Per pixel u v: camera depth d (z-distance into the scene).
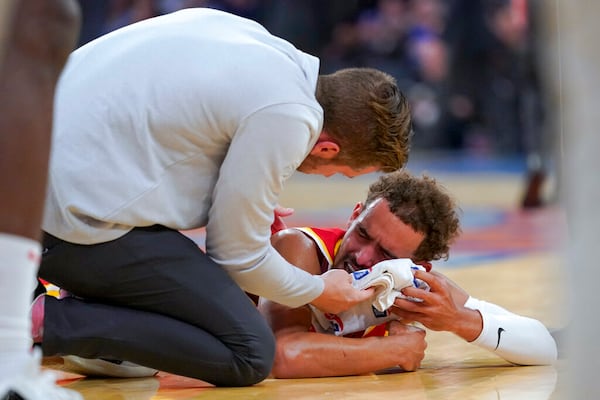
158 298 7.38
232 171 7.13
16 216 5.15
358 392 7.30
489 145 43.28
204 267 7.42
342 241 8.44
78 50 7.79
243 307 7.46
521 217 24.34
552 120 4.87
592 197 4.47
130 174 7.19
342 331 8.31
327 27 43.31
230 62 7.24
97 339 7.27
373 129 7.49
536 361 8.41
